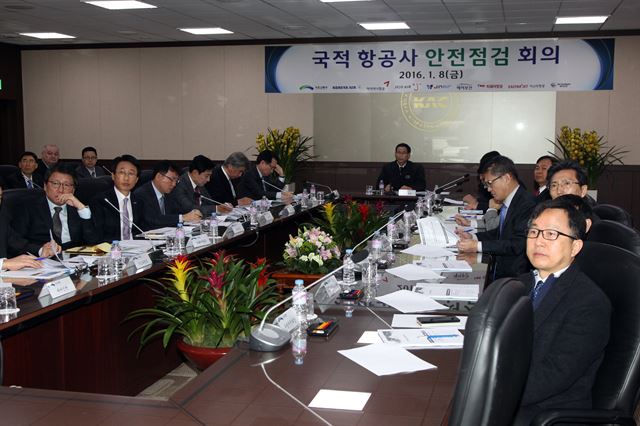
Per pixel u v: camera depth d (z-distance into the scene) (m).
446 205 7.39
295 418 1.54
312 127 10.34
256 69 10.43
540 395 1.85
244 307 2.53
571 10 7.75
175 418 1.54
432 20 8.47
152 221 5.07
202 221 5.22
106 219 4.50
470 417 1.16
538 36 9.47
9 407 1.61
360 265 3.33
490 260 3.67
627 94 9.36
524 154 9.74
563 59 9.46
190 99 10.73
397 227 4.71
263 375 1.82
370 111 10.15
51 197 4.17
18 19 8.52
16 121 11.18
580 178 3.49
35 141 11.28
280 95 10.39
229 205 6.11
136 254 3.68
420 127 10.02
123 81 10.91
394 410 1.59
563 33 9.40
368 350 2.02
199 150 10.77
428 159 10.06
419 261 3.56
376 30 9.34
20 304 2.67
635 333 1.83
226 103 10.60
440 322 2.30
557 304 1.95
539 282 2.13
